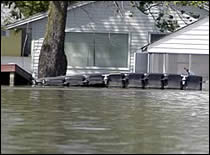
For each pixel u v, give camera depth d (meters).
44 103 24.30
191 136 15.78
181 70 39.16
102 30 43.22
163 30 42.91
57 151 13.41
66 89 32.97
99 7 43.12
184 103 25.75
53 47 37.59
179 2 40.44
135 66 39.78
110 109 22.52
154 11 43.50
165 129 17.08
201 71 38.94
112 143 14.52
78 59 43.09
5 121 18.09
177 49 39.19
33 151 13.35
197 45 39.09
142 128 17.20
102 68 43.12
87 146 14.05
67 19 42.91
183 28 39.12
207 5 42.81
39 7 47.66
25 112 20.67
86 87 35.38
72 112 21.02
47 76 37.50
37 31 43.06
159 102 26.14
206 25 39.00
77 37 43.09
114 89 34.03
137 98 28.02
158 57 39.44
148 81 35.56
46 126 17.14
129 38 43.31
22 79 35.84
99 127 17.23
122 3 43.12
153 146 14.22
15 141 14.50
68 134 15.73
